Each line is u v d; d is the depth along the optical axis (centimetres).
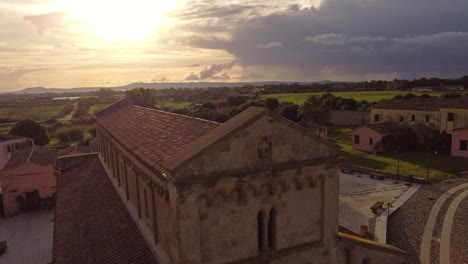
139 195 2341
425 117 8756
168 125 2488
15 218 5016
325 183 1977
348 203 4841
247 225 1727
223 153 1622
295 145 1850
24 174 5209
